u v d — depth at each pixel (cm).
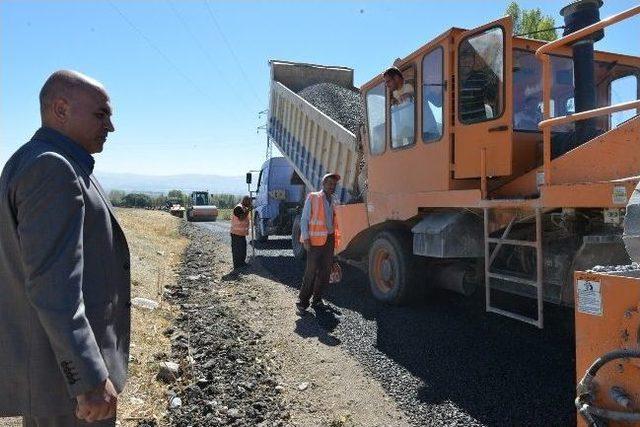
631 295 175
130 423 341
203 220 3350
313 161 991
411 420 355
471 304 635
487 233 484
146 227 1728
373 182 701
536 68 543
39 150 169
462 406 368
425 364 449
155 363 446
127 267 203
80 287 163
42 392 167
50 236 158
